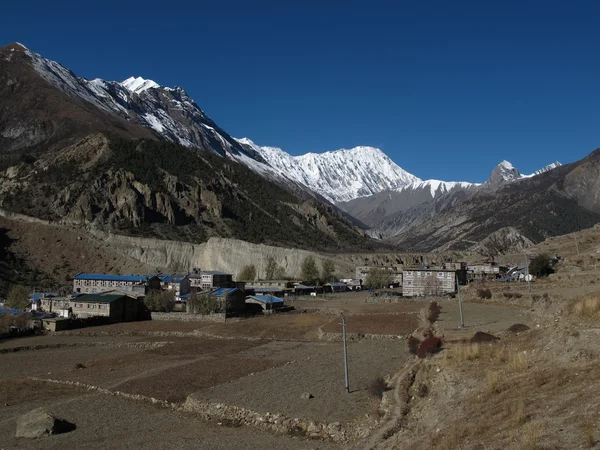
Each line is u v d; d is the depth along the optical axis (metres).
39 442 46.03
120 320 128.00
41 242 193.75
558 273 136.00
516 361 44.75
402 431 39.91
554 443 27.69
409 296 147.88
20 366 79.38
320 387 56.66
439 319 92.38
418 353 66.06
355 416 46.66
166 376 66.81
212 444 43.41
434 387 47.66
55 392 63.16
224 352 84.56
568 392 34.72
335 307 135.12
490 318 88.00
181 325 117.94
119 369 73.94
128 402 57.84
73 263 187.75
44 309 133.12
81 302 128.12
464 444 31.70
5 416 54.06
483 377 44.50
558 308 69.19
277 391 55.97
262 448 41.78
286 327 107.50
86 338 105.81
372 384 55.19
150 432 47.62
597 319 48.06
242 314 127.50
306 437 44.16
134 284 152.25
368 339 90.50
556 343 46.09
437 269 155.75
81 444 45.09
